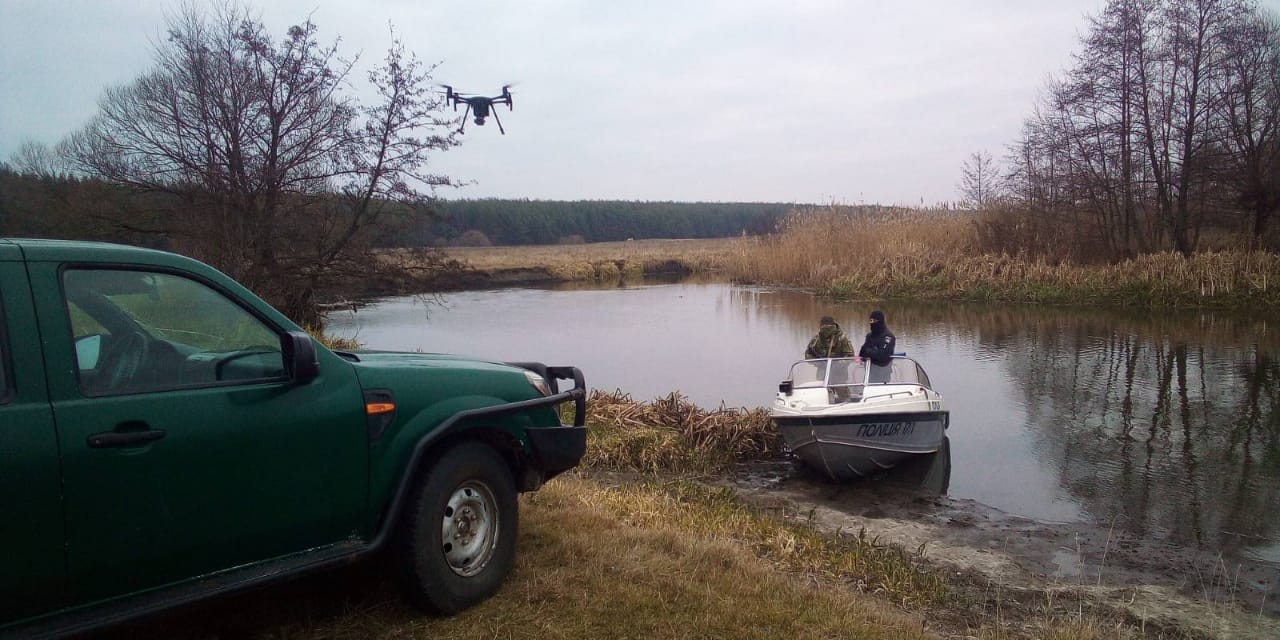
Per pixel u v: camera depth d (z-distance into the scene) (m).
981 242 36.12
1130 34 30.47
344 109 18.73
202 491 3.48
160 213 18.25
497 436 4.74
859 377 10.89
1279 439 11.90
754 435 11.80
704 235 117.50
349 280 19.20
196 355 3.69
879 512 9.22
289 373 3.86
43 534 3.06
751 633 4.45
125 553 3.27
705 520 7.55
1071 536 8.31
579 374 5.48
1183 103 30.38
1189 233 31.97
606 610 4.50
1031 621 6.07
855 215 42.34
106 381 3.37
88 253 3.43
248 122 17.97
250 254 17.84
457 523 4.41
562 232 106.75
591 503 7.13
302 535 3.84
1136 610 6.40
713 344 21.94
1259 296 25.64
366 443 4.04
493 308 33.25
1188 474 10.43
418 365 4.46
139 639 3.94
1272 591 6.90
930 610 6.14
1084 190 32.81
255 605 4.35
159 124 17.98
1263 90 29.38
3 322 3.10
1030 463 10.99
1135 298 27.30
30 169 23.39
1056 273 30.16
